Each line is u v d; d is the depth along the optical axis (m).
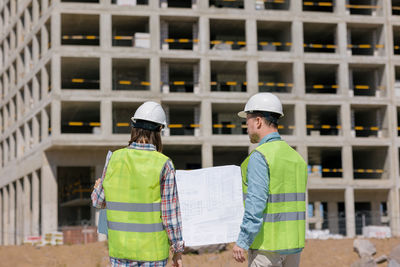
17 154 49.09
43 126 41.03
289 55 41.69
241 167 5.30
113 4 39.28
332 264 16.98
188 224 5.17
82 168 49.06
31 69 45.19
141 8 39.66
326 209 43.62
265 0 42.41
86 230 34.12
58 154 39.91
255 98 5.15
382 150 43.59
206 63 40.38
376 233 36.16
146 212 4.54
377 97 42.75
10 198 51.91
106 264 17.19
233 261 16.00
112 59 39.47
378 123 43.62
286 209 4.95
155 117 4.75
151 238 4.52
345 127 41.94
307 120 48.31
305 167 5.19
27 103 47.00
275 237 4.88
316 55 42.06
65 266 17.06
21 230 48.16
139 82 43.16
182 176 5.26
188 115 47.12
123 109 41.62
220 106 42.09
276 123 5.15
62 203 46.31
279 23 42.56
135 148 4.68
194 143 39.59
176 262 4.73
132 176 4.57
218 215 5.21
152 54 39.50
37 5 45.09
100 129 38.91
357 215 44.41
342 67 42.34
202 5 40.78
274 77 46.12
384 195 43.19
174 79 46.31
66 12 38.62
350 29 44.38
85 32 43.44
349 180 41.47
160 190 4.58
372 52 44.53
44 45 41.69
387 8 43.72
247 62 40.97
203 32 40.50
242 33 45.47
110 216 4.62
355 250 18.14
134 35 42.62
